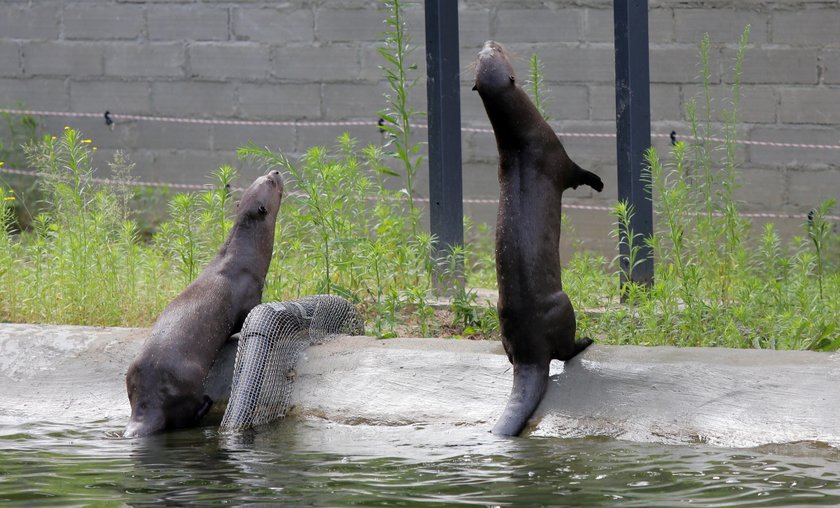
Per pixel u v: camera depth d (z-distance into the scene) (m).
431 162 12.10
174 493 6.61
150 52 18.23
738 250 11.77
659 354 8.55
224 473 7.14
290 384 9.37
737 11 16.02
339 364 9.41
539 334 8.32
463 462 7.30
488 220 17.11
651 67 16.27
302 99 17.72
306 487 6.70
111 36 18.36
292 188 16.83
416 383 9.04
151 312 11.51
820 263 11.49
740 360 8.31
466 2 16.84
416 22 17.05
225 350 9.92
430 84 12.06
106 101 18.48
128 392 9.11
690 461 7.21
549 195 8.30
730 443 7.68
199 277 9.98
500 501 6.27
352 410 8.98
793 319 9.74
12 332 10.64
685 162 16.08
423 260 11.63
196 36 18.05
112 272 11.81
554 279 8.37
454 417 8.66
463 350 9.26
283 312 9.40
